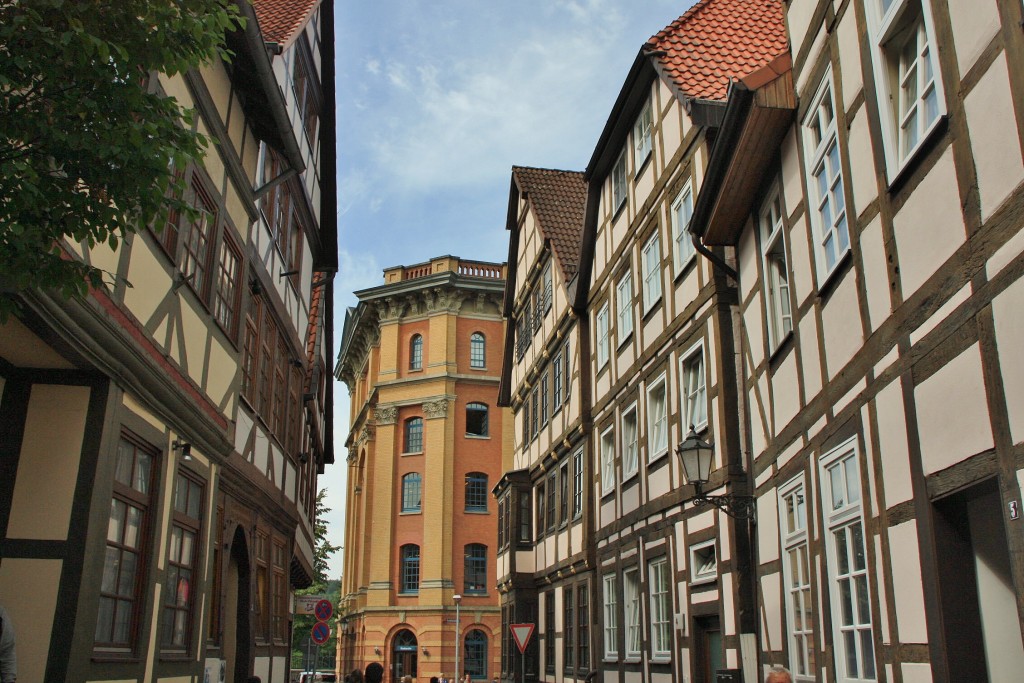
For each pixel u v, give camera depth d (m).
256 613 14.31
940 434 5.47
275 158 14.80
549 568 20.59
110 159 5.12
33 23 4.72
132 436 8.55
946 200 5.37
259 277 13.51
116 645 8.41
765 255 9.67
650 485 13.75
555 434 20.50
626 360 15.38
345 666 43.22
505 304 27.08
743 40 12.52
